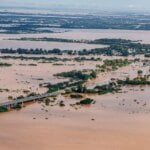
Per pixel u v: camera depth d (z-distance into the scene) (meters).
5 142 167.25
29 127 184.00
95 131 180.75
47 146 164.12
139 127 187.12
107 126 187.00
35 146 164.12
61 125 187.12
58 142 168.12
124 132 180.50
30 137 172.62
